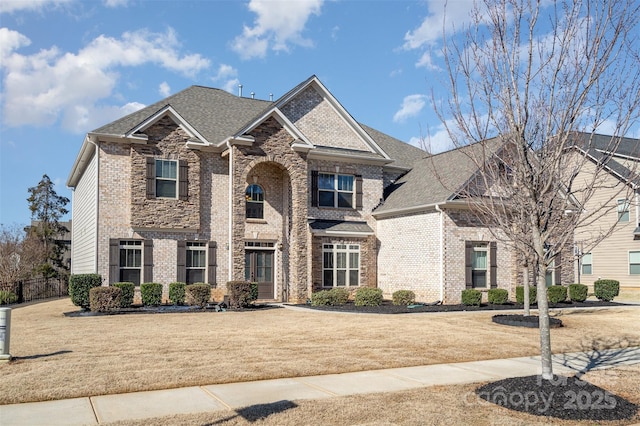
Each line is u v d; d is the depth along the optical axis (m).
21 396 8.02
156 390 8.66
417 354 11.95
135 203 22.22
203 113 26.73
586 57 8.04
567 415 7.53
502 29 8.59
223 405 7.82
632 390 9.14
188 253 23.66
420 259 24.44
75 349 11.77
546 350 8.95
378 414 7.43
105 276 21.88
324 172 26.53
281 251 25.25
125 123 23.09
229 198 23.69
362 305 22.08
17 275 37.94
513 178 9.14
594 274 35.66
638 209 33.16
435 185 24.80
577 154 9.00
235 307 21.23
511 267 24.75
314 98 26.86
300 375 9.84
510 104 8.51
